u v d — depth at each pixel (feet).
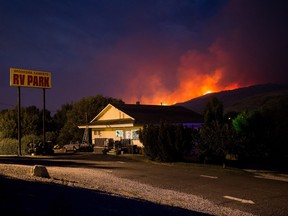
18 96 135.85
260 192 53.47
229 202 46.70
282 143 91.56
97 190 48.67
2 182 41.98
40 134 189.47
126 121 136.67
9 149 144.66
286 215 40.32
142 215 34.55
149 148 99.60
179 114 154.30
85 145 155.94
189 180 64.90
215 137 82.89
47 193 38.75
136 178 66.80
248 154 91.86
